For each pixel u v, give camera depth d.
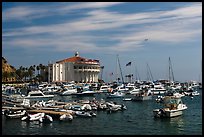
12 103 80.50
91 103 80.94
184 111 71.38
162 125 55.31
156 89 146.38
